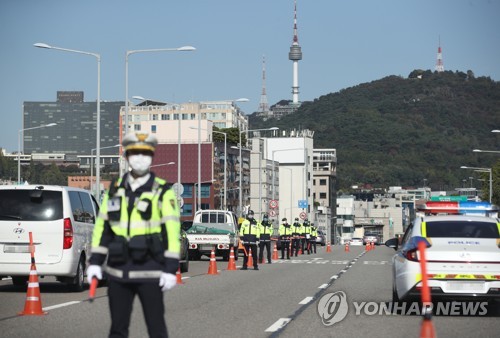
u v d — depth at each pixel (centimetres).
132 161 1457
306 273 5444
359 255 9756
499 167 19562
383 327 2566
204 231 7569
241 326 2561
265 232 7044
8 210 3550
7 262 3516
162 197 1447
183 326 2547
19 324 2531
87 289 3862
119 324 1443
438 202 3534
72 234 3566
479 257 2748
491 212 3531
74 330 2408
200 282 4509
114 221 1445
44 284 4181
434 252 2767
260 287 4147
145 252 1427
